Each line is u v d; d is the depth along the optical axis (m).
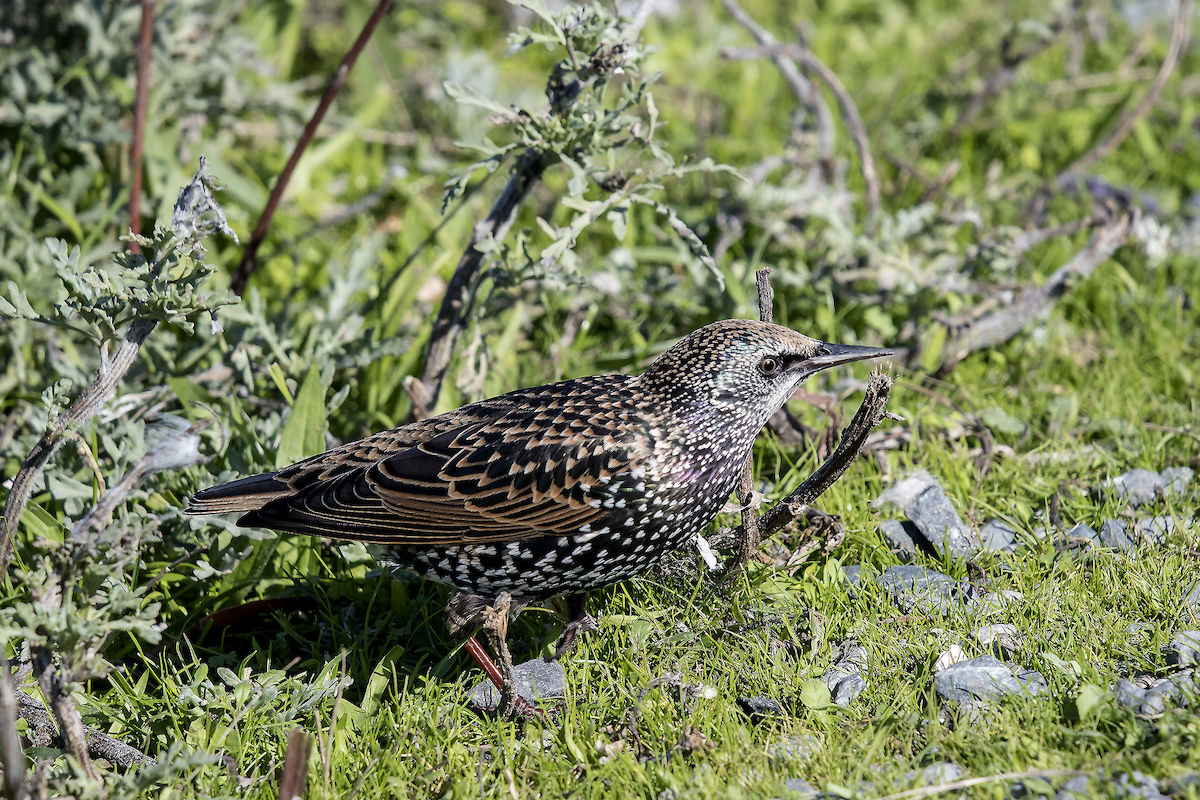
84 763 5.99
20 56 11.08
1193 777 5.62
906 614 7.43
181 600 8.12
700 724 6.65
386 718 6.96
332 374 9.27
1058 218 12.30
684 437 7.02
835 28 16.98
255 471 8.19
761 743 6.52
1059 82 13.86
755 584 7.74
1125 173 13.31
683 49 16.09
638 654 7.23
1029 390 10.11
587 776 6.38
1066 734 6.13
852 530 8.25
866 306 10.86
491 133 13.76
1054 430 9.46
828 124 11.80
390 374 9.88
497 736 6.84
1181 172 13.30
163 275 6.46
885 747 6.37
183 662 7.52
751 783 6.13
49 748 6.33
